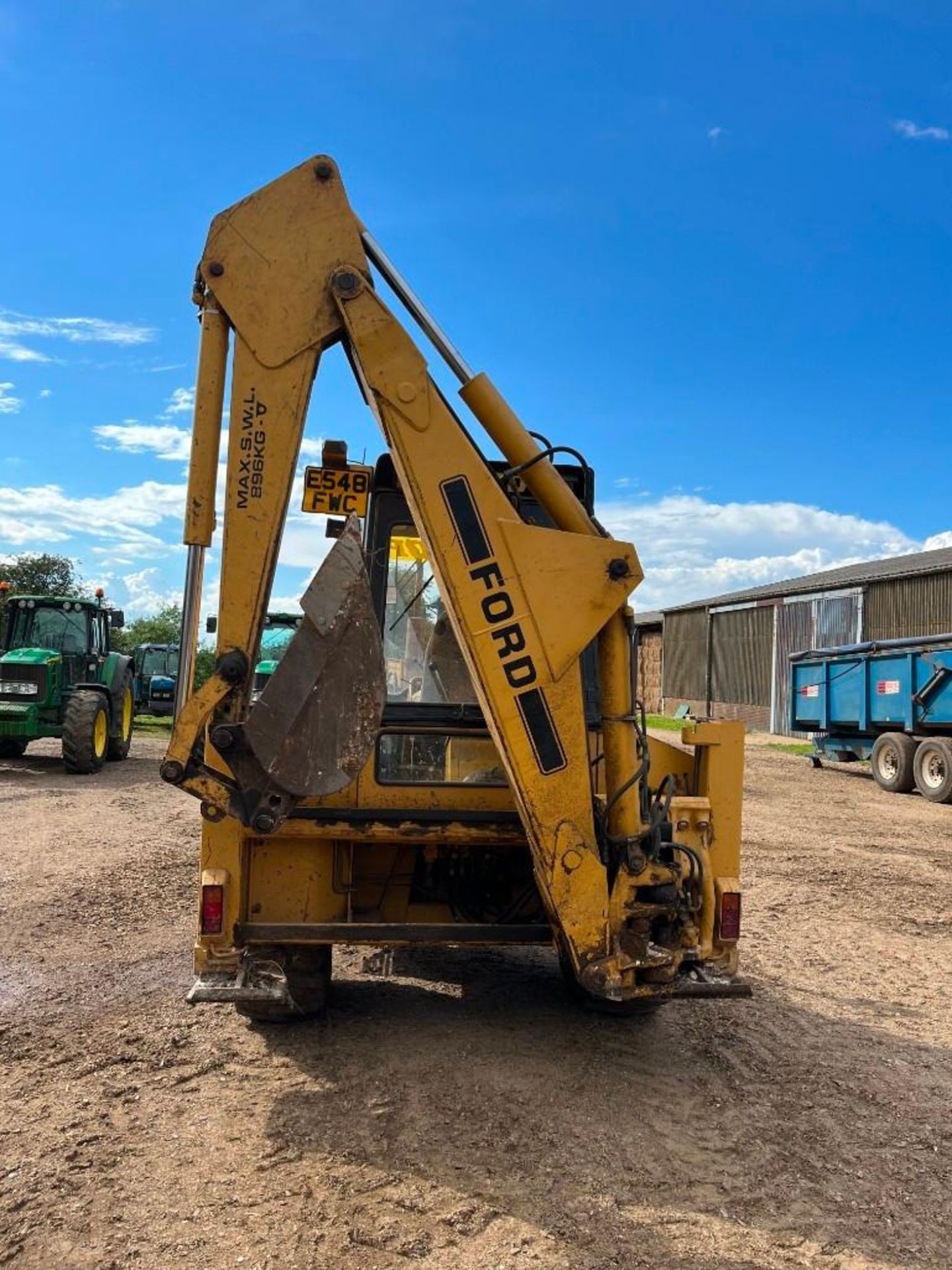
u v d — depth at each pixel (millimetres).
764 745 23109
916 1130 3678
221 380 3799
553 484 3852
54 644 14617
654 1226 2965
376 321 3682
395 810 4117
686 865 3889
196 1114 3586
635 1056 4262
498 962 5617
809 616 25766
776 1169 3340
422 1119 3570
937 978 5648
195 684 3818
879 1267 2812
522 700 3641
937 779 13367
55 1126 3469
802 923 6797
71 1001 4762
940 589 21391
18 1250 2742
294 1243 2807
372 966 5340
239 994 3701
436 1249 2805
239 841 3979
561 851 3627
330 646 3410
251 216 3711
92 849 8438
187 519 3770
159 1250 2758
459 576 3666
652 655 37406
